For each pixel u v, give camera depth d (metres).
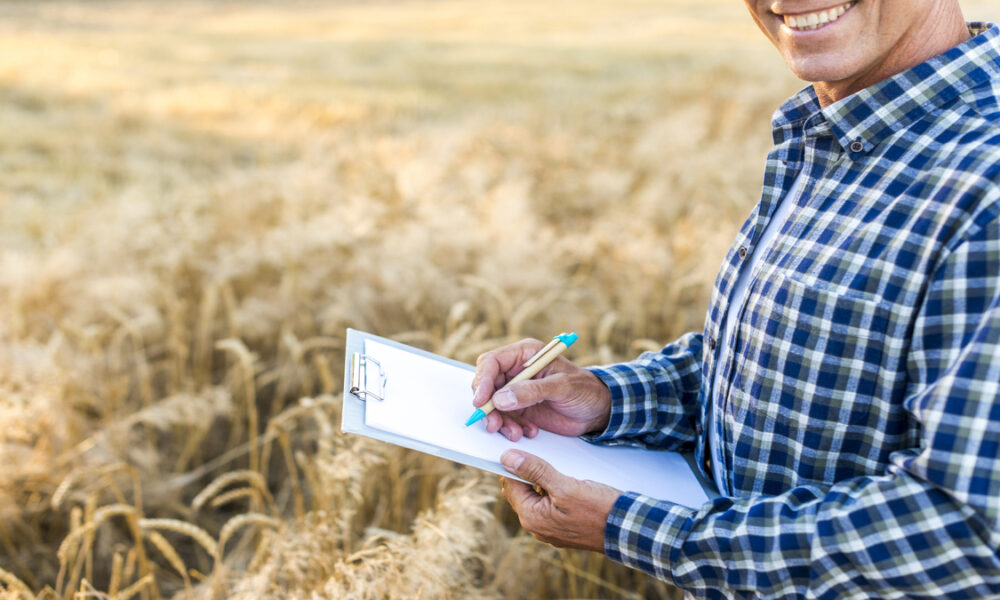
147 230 4.50
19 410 2.79
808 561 1.05
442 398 1.40
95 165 7.75
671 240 4.65
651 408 1.48
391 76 13.76
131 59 15.07
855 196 1.13
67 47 16.16
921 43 1.15
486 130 7.01
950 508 0.97
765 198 1.30
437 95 11.90
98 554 2.75
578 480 1.23
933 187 1.05
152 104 10.70
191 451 3.20
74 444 3.06
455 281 4.13
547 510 1.24
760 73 9.82
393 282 3.99
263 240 4.48
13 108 10.42
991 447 0.93
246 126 9.80
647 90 10.21
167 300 4.00
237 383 3.47
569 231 5.10
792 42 1.17
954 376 0.95
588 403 1.43
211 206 5.16
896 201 1.08
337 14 26.47
